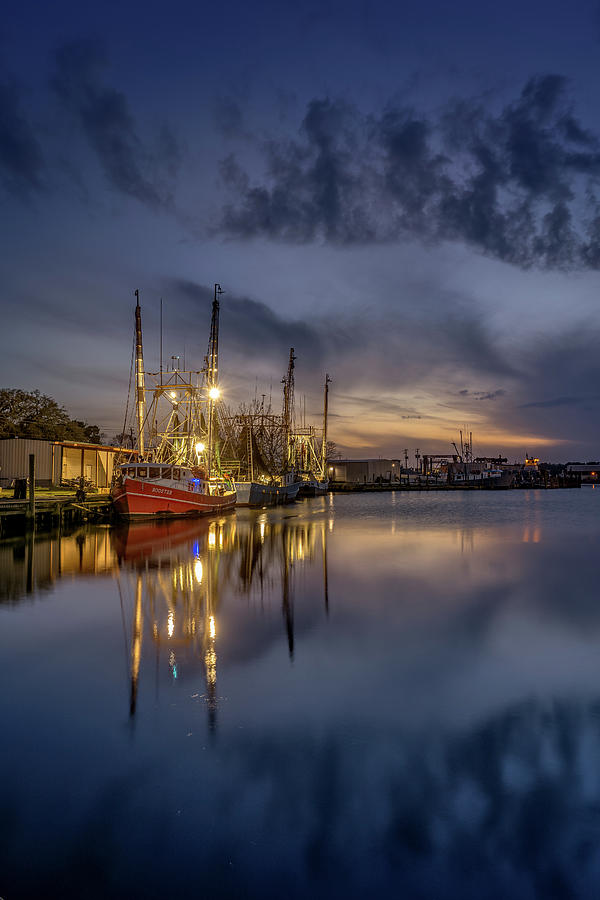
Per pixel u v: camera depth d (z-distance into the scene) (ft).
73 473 178.81
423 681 30.91
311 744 23.29
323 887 15.39
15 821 18.01
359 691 29.43
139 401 144.05
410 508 233.35
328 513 192.44
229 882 15.52
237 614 46.88
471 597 54.19
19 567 71.61
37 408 223.51
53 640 39.01
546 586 60.29
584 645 37.99
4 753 22.45
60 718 25.81
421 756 22.25
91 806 18.81
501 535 119.24
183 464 159.84
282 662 34.09
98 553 84.74
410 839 17.15
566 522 157.38
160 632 41.16
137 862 16.24
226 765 21.47
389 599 53.26
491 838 17.30
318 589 58.13
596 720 25.86
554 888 15.40
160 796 19.39
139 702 27.73
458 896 15.16
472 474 600.39
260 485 212.23
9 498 124.77
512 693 29.25
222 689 29.55
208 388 157.48
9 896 14.98
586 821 18.08
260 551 88.79
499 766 21.54
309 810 18.62
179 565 73.97
